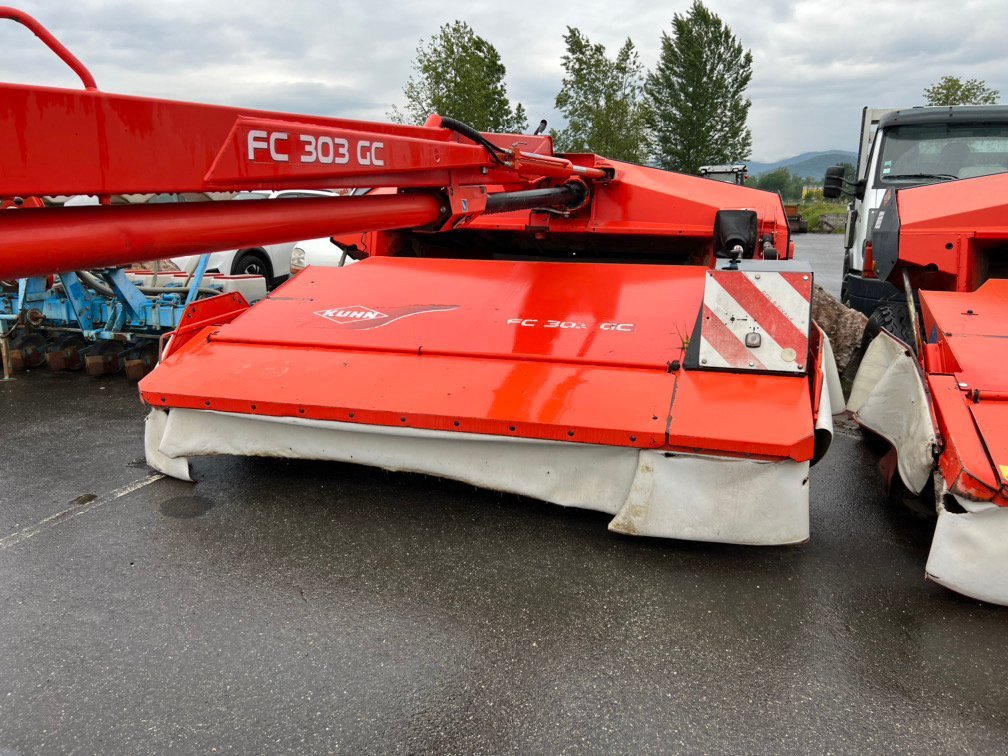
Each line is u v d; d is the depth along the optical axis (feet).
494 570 10.50
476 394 11.32
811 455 9.87
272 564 10.64
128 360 21.80
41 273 5.93
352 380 11.99
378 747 7.23
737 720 7.62
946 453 9.48
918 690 8.09
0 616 9.34
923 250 14.34
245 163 7.31
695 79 151.02
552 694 7.99
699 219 17.24
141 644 8.79
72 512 12.39
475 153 11.02
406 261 15.26
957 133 26.86
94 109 5.96
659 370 11.35
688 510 10.47
